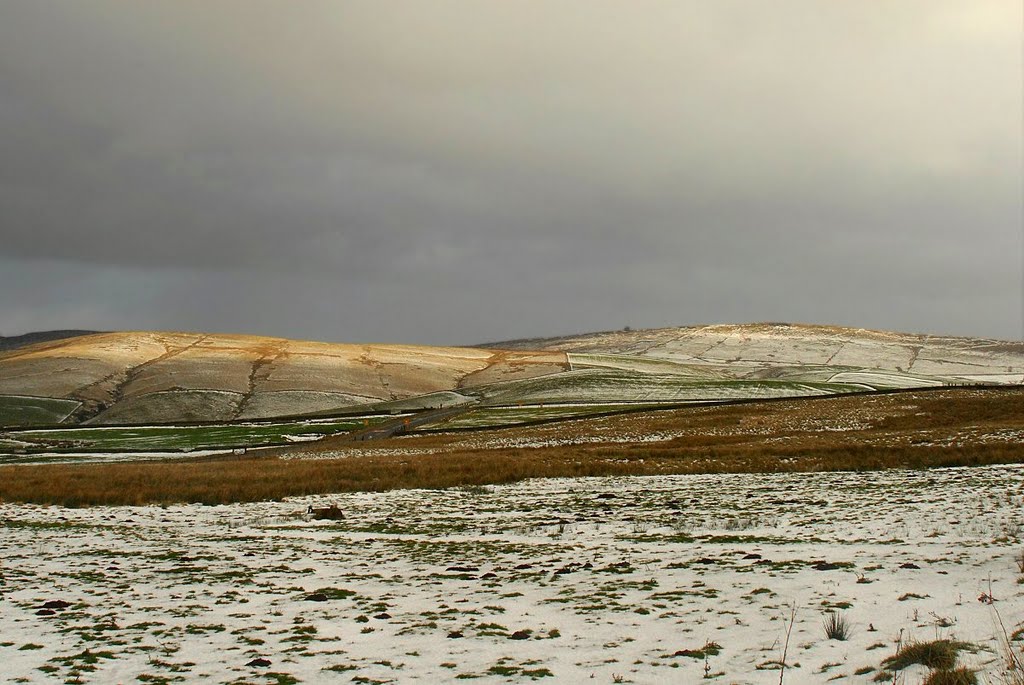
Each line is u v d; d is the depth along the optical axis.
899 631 14.03
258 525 36.09
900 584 17.92
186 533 33.78
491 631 15.90
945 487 38.88
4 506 44.16
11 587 22.33
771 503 36.69
